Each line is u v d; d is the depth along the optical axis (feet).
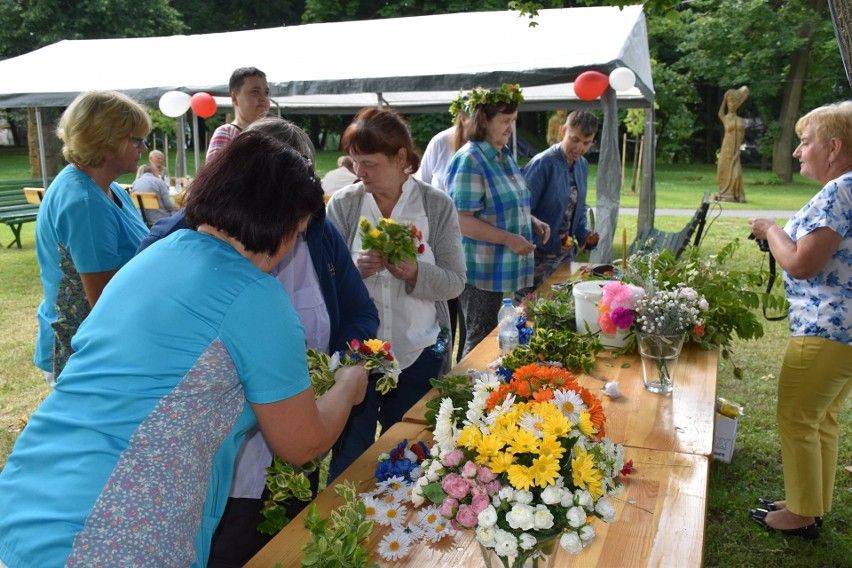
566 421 3.85
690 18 84.38
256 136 4.25
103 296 4.16
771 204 50.93
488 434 3.96
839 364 8.38
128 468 3.72
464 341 12.54
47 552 3.63
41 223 7.89
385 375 5.61
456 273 8.50
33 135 59.21
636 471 5.58
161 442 3.76
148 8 80.33
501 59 22.45
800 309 8.59
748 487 10.84
